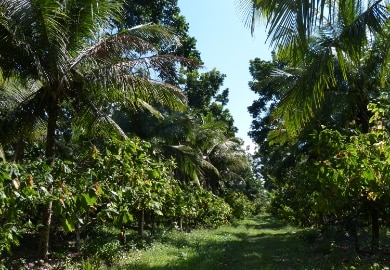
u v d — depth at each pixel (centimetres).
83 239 1404
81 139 795
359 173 641
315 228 1817
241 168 3117
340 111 1230
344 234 1555
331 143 703
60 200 489
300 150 1572
